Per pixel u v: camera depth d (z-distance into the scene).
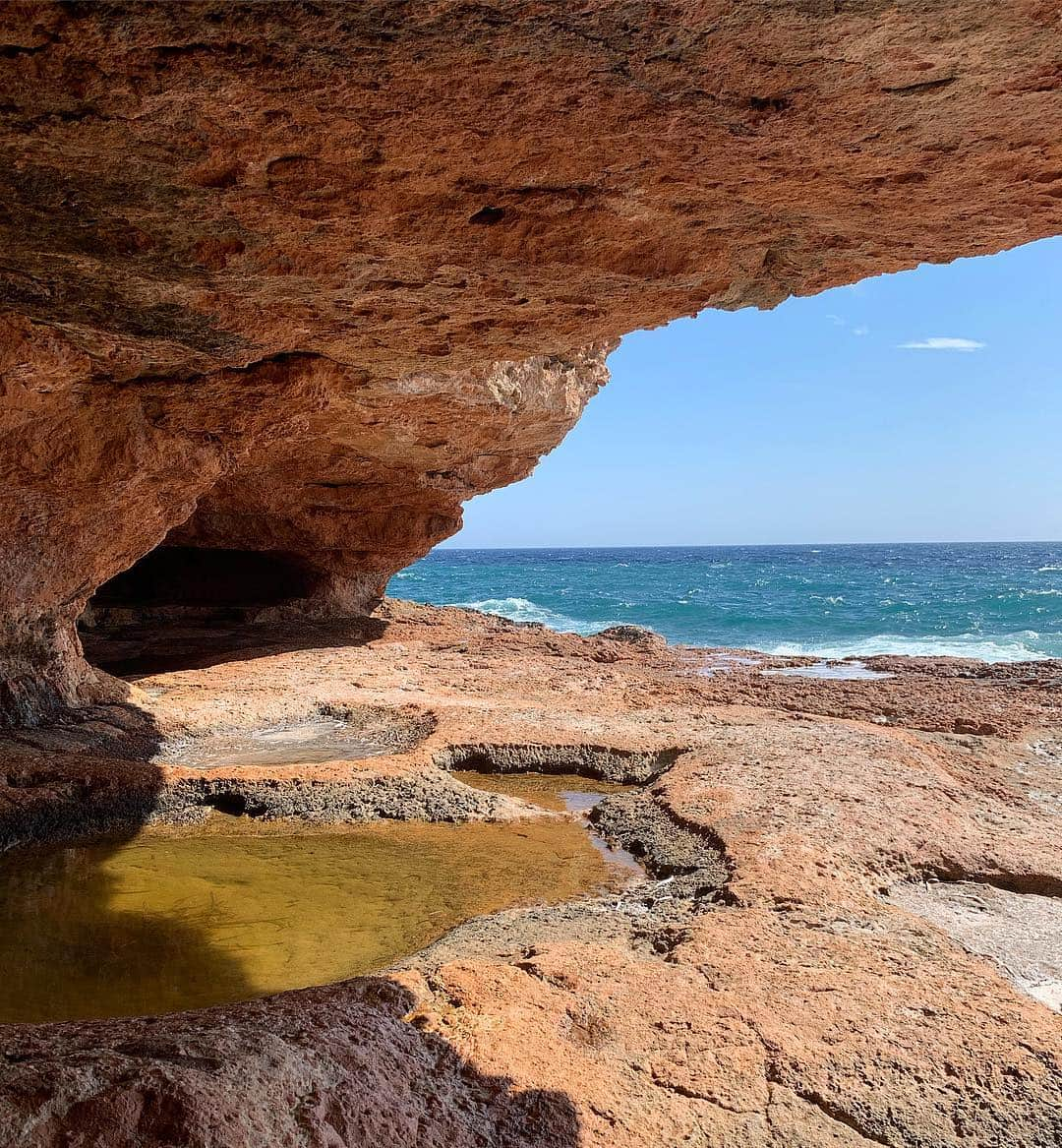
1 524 9.55
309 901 6.62
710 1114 3.57
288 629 21.09
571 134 4.09
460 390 13.95
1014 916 6.00
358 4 3.16
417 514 21.50
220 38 3.33
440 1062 3.67
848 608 43.91
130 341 7.22
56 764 8.98
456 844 7.95
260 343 7.36
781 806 7.73
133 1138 2.60
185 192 4.58
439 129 4.01
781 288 6.41
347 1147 2.94
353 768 9.47
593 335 7.27
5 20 3.18
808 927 5.43
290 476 18.75
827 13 3.22
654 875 7.09
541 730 11.11
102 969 5.43
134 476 9.56
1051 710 13.07
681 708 13.01
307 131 3.99
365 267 5.61
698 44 3.43
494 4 3.17
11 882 7.02
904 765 9.39
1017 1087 3.79
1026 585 61.56
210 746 11.36
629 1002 4.36
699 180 4.60
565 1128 3.37
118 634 19.91
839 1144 3.46
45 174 4.39
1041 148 4.27
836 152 4.31
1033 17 3.21
